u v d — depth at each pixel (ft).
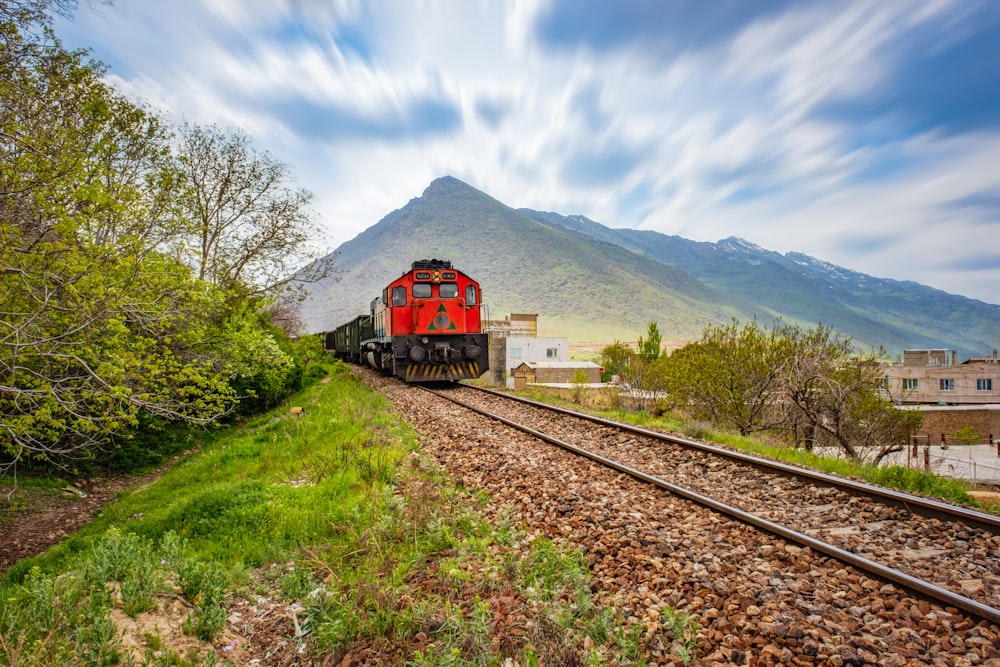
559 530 20.24
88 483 43.04
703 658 12.30
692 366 69.21
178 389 34.71
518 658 12.87
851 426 69.62
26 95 29.94
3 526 33.12
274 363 68.08
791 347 64.34
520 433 37.76
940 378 218.18
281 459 36.86
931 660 11.68
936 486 26.81
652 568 16.44
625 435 37.22
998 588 14.80
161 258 34.42
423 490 25.38
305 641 15.28
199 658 14.05
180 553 18.79
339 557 19.69
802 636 12.58
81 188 25.85
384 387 72.28
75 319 27.73
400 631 14.43
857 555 16.16
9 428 26.81
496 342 157.58
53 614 14.11
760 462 27.04
